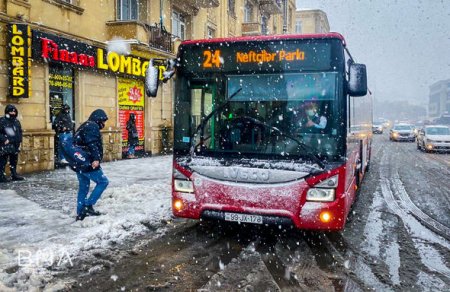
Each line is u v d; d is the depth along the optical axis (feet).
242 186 16.94
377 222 22.49
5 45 34.47
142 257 16.37
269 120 17.56
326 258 16.60
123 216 21.98
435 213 24.90
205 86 18.47
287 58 17.69
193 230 20.27
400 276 14.83
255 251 17.31
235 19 92.43
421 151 77.82
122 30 47.83
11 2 34.63
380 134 168.35
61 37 39.83
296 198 16.46
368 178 39.81
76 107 43.83
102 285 13.64
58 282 13.69
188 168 17.97
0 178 31.94
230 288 13.52
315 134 17.02
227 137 17.98
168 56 57.93
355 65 16.88
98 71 46.47
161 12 58.59
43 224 20.22
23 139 36.19
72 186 30.50
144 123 58.90
